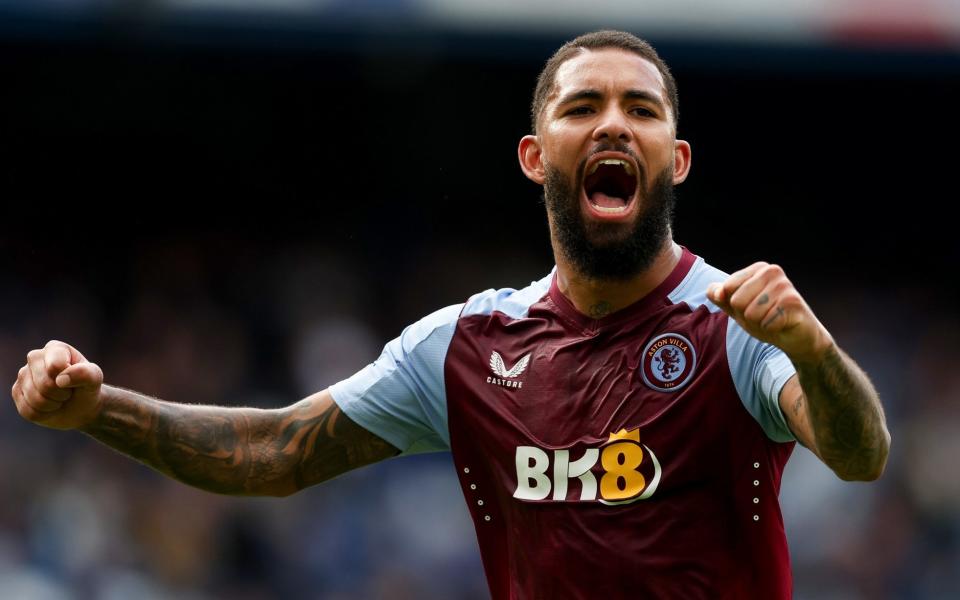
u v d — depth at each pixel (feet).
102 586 137.28
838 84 182.80
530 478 48.24
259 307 181.06
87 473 144.56
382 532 147.95
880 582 149.79
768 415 45.65
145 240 184.44
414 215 191.01
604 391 47.83
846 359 41.09
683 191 197.36
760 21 153.48
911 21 154.20
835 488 153.38
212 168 187.21
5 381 156.97
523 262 191.52
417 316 184.85
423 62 156.76
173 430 50.08
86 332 173.06
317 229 189.78
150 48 156.25
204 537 143.43
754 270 39.47
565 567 47.32
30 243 180.86
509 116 183.93
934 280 199.11
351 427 51.96
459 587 147.02
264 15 150.20
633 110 49.39
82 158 183.01
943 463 163.53
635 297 49.08
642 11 152.05
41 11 146.41
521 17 151.33
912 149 194.80
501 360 50.08
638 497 46.37
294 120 184.65
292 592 143.33
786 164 195.93
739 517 46.19
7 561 136.05
